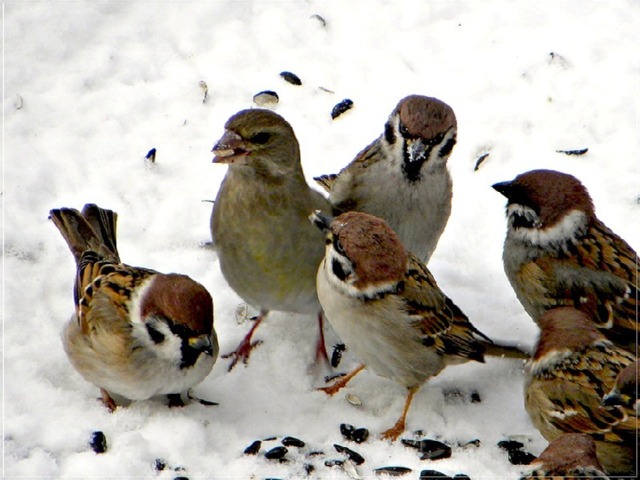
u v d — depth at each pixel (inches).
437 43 625.6
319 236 456.8
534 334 495.5
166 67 609.3
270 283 462.6
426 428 443.8
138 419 434.0
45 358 458.6
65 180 548.7
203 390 457.4
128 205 542.6
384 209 478.6
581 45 618.5
